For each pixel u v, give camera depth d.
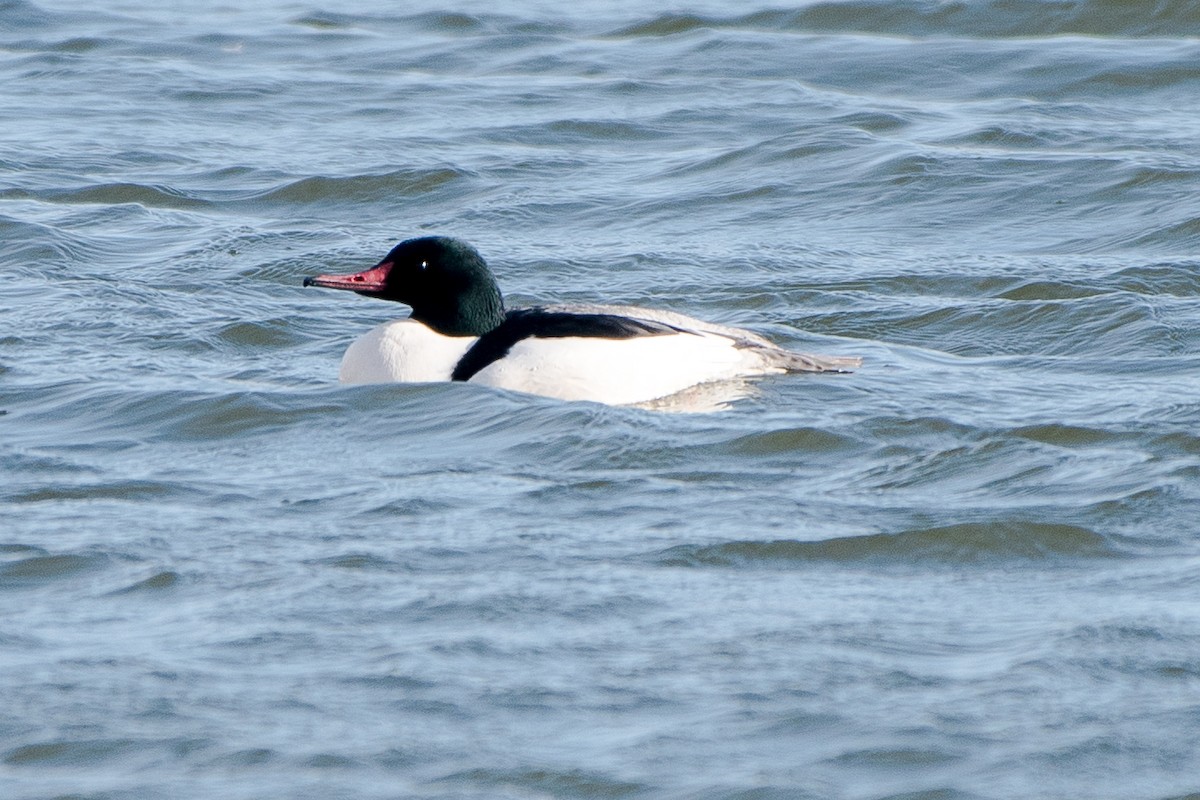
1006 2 30.95
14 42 31.52
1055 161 22.77
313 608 9.63
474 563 10.31
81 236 20.16
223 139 25.00
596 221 21.16
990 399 13.98
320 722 8.36
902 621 9.45
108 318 16.80
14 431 13.27
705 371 14.20
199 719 8.39
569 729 8.30
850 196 21.94
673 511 11.27
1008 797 7.70
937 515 11.10
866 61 29.02
